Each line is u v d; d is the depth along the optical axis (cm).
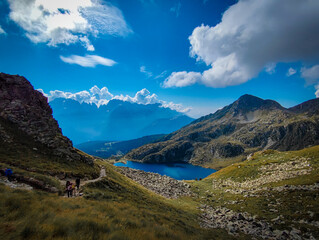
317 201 3550
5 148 3775
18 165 3353
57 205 1634
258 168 8025
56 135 5769
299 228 2859
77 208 1741
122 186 4328
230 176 8669
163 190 6631
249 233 2930
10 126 4681
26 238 889
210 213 4409
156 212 3055
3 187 1736
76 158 5147
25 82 6266
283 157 8338
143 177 8406
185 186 8062
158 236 1486
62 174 3784
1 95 5325
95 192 2941
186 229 2508
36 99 6550
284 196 4291
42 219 1130
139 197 3997
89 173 4538
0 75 5688
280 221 3206
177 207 4453
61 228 1031
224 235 2759
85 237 996
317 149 7344
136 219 1858
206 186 8312
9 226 987
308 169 5612
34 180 2584
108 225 1257
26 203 1420
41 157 4191
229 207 4706
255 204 4381
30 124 5234
